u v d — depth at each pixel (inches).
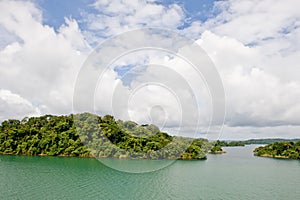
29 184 1473.9
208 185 1631.4
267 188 1660.9
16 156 2679.6
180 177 1809.8
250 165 2773.1
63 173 1774.1
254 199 1401.3
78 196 1256.2
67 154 2689.5
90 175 1686.8
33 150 2748.5
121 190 1376.7
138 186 1441.9
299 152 3713.1
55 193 1311.5
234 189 1577.3
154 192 1368.1
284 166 2817.4
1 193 1298.0
